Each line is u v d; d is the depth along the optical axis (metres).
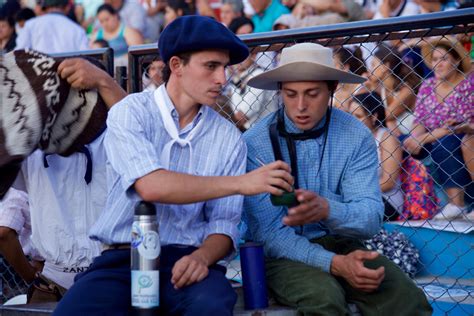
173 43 3.10
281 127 3.50
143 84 4.32
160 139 3.16
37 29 7.49
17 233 4.05
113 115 3.11
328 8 6.63
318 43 3.77
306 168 3.46
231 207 3.16
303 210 3.11
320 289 3.14
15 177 3.39
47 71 3.49
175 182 2.91
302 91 3.33
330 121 3.49
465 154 5.00
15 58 3.57
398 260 4.88
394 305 3.21
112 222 3.12
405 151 5.21
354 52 5.14
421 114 5.07
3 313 3.58
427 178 5.15
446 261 4.91
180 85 3.17
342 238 3.50
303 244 3.35
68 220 3.61
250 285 3.21
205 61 3.08
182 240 3.14
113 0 7.50
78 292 2.96
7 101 3.45
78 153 3.61
